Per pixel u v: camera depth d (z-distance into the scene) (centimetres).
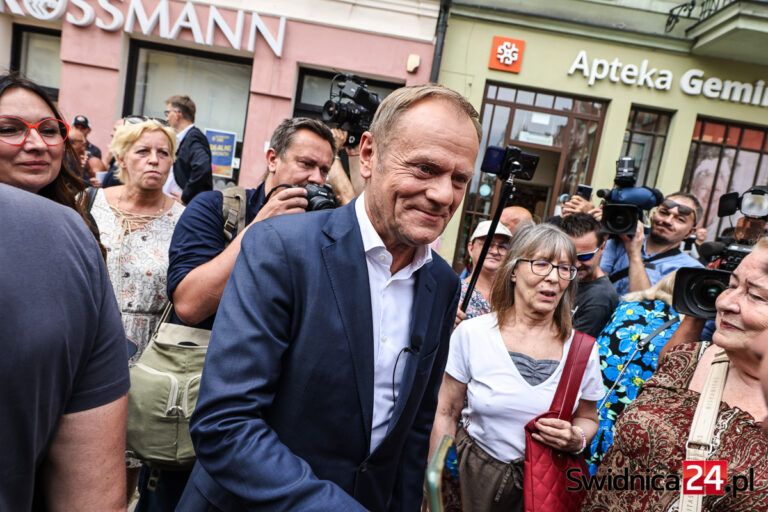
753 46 626
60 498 83
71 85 640
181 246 167
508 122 697
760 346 67
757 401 122
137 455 156
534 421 175
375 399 115
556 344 196
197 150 415
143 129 209
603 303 252
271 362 101
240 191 183
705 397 128
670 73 671
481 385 192
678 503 125
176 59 669
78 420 82
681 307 172
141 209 217
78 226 80
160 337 163
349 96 248
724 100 682
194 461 157
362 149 115
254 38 637
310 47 647
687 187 712
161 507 168
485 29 667
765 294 117
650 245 327
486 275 286
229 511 105
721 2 651
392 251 117
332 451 107
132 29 632
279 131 187
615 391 196
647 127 704
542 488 168
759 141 704
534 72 676
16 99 129
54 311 71
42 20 635
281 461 94
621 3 675
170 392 153
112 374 85
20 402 68
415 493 133
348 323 106
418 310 121
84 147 500
